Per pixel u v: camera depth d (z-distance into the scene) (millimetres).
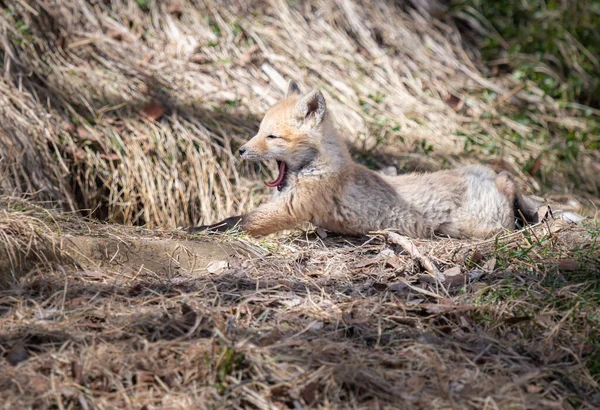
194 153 12812
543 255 9148
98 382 6168
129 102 13391
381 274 8828
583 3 19141
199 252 9156
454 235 10906
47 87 12992
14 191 10461
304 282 8461
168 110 13500
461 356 6957
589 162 15812
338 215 10617
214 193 12727
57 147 12102
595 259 9039
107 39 14523
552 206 13266
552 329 7445
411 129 15039
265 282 8352
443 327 7465
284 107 10539
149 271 8578
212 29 15578
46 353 6465
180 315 7219
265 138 10383
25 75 12844
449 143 14992
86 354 6441
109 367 6301
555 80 17484
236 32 15680
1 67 12680
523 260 9000
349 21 16828
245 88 14766
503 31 18328
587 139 16312
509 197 10820
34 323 6977
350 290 8297
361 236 10758
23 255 8078
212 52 15188
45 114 12359
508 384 6516
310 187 10438
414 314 7754
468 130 15562
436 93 16281
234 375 6340
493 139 15523
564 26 18578
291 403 6141
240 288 8195
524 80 17312
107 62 14109
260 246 9672
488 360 6988
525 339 7438
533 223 10914
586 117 17000
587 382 6875
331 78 15492
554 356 7137
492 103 16516
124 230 9625
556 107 16953
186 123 13273
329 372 6379
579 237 9805
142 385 6176
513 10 18844
